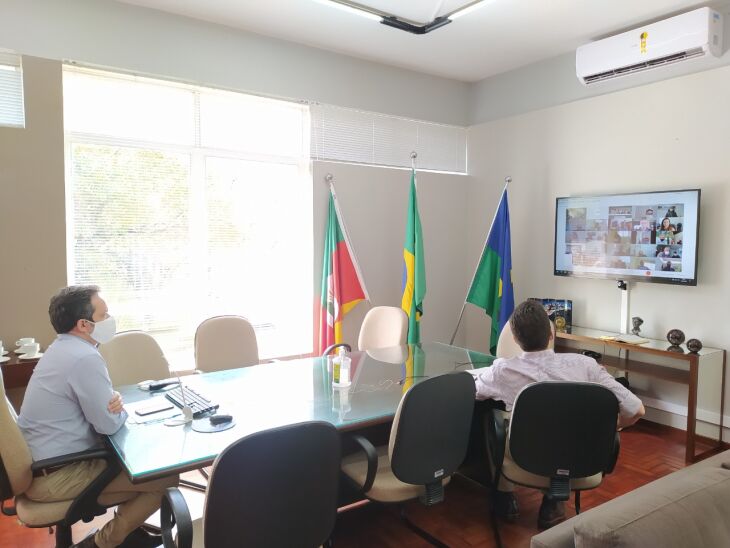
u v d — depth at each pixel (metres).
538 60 4.70
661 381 3.88
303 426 1.43
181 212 3.88
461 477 3.05
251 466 1.38
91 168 3.53
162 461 1.69
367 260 4.71
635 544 1.14
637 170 3.99
